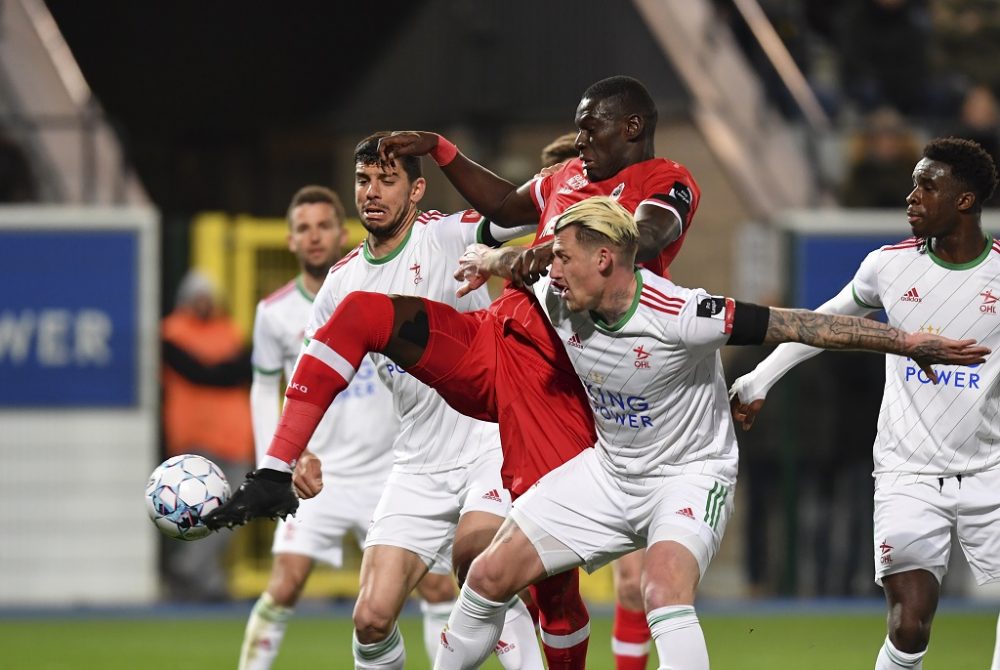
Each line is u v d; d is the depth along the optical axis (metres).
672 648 18.30
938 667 33.41
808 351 21.75
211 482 20.11
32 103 51.97
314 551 27.59
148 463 46.72
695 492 19.39
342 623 42.22
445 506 23.00
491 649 20.58
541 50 53.81
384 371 22.97
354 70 59.38
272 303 27.94
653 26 53.25
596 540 20.03
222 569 47.34
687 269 48.38
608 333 18.86
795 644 37.81
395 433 27.86
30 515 46.66
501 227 22.42
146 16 62.75
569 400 20.59
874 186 52.47
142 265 46.69
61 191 50.12
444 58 55.69
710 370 19.66
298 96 60.84
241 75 63.03
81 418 46.59
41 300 46.59
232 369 45.31
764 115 55.97
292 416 19.89
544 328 20.55
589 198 18.81
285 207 56.88
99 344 46.59
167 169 55.66
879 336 18.39
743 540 48.03
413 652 35.66
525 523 20.08
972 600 47.88
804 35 60.06
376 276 22.98
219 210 55.94
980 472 21.58
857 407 47.84
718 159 52.00
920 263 21.83
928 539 21.47
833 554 47.75
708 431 19.69
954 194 21.16
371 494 27.84
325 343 19.98
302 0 63.00
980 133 52.31
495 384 20.70
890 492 21.94
